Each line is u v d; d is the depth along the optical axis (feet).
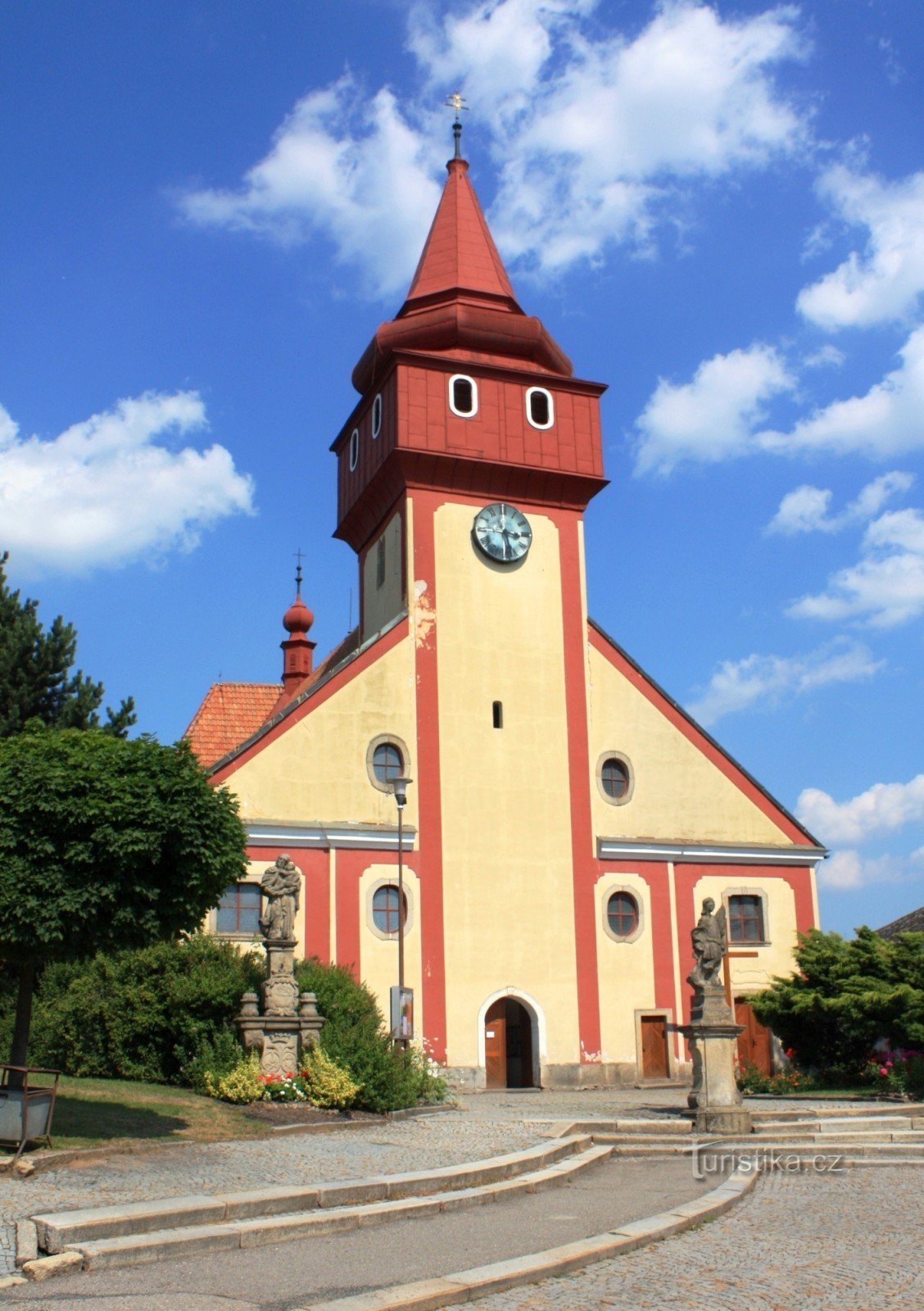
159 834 53.16
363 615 128.47
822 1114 73.31
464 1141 60.80
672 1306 31.91
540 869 111.04
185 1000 77.51
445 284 130.11
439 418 118.62
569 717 116.16
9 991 95.55
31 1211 39.27
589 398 125.39
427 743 110.32
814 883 121.19
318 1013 80.12
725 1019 71.26
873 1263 37.45
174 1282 32.99
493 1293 33.04
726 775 120.78
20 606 113.80
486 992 106.32
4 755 53.57
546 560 120.06
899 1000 90.33
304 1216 40.83
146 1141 53.88
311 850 104.06
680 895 115.75
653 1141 65.36
